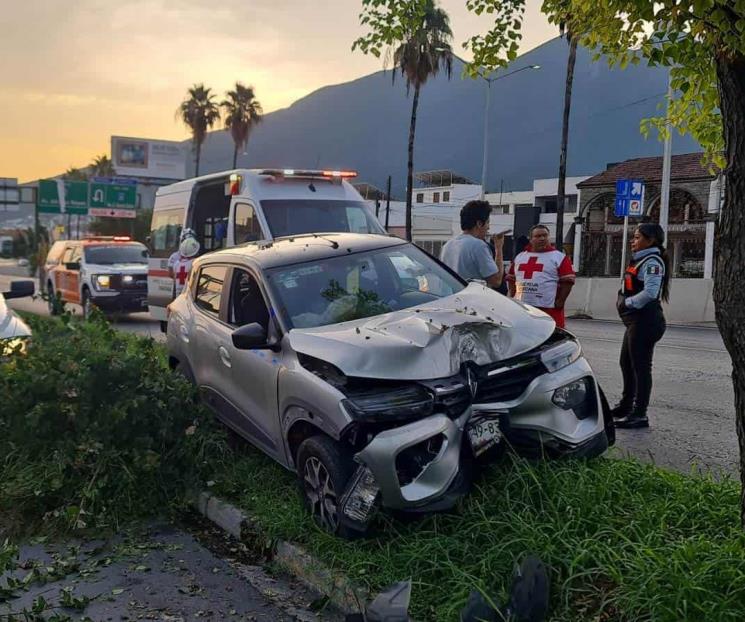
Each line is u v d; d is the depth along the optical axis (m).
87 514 5.03
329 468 4.31
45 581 4.34
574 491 4.10
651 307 6.77
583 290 21.78
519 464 4.35
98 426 5.44
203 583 4.29
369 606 3.22
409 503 3.99
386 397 4.16
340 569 4.02
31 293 9.34
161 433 5.48
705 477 4.57
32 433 5.61
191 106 65.69
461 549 3.85
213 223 12.44
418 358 4.29
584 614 3.31
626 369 7.07
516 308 5.16
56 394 5.68
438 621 3.44
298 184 10.71
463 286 5.86
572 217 52.09
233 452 5.84
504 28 4.95
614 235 41.56
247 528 4.80
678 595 3.08
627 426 6.99
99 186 64.38
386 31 5.12
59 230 78.12
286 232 10.07
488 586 3.56
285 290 5.38
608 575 3.41
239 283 5.95
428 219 63.72
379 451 3.99
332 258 5.73
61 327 8.16
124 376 5.70
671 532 3.79
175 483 5.48
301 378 4.57
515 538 3.75
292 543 4.44
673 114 4.84
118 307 17.61
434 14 31.83
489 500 4.16
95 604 4.06
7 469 5.61
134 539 4.95
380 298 5.46
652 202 38.50
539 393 4.46
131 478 5.23
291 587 4.22
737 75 3.23
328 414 4.26
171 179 80.81
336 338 4.63
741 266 3.33
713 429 6.96
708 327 18.17
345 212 10.70
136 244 19.55
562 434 4.54
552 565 3.59
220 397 5.91
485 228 6.79
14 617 3.88
